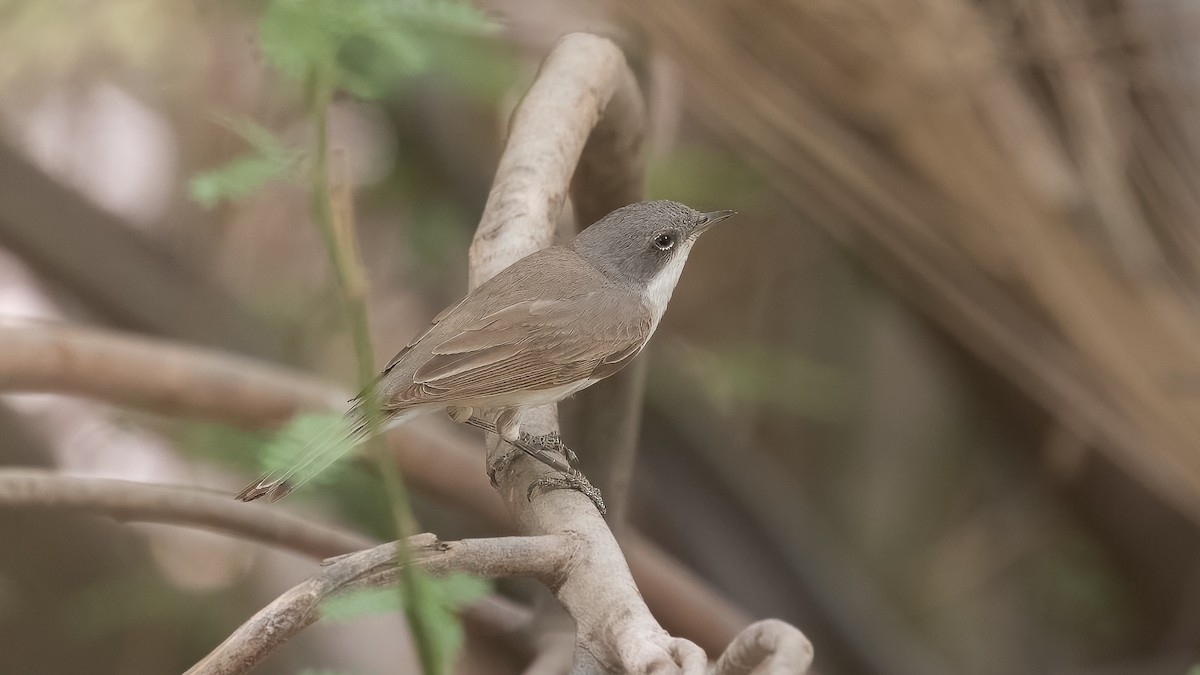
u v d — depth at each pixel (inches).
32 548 489.7
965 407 543.8
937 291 421.4
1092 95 381.1
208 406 353.4
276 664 469.1
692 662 178.5
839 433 661.3
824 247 602.2
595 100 323.3
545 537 214.5
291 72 152.9
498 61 424.5
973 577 642.2
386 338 577.3
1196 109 383.6
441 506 468.4
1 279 565.6
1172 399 387.5
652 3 376.8
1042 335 407.5
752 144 417.4
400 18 162.2
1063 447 475.8
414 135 492.1
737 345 584.7
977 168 380.5
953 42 369.1
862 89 377.1
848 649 499.5
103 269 515.8
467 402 306.8
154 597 506.6
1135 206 382.9
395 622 490.0
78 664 496.4
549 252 339.0
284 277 577.9
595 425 362.6
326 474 223.5
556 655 350.3
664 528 501.0
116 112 569.3
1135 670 523.5
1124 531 499.2
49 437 518.9
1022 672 618.8
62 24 516.4
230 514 323.9
